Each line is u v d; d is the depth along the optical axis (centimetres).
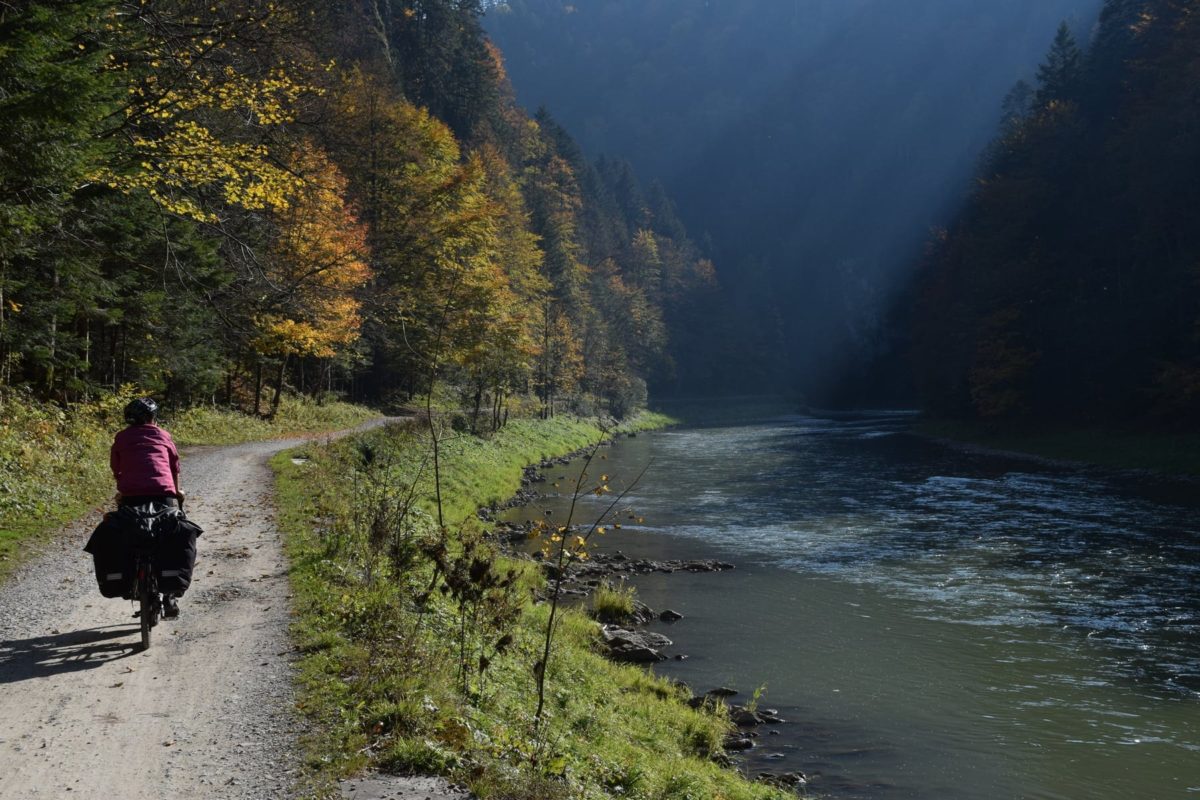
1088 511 2922
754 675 1352
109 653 752
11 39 1152
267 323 3195
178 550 782
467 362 4553
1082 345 5541
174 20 1578
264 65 1684
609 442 6675
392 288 4488
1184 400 4466
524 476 3959
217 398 3962
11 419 1781
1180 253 5006
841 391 14500
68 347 2328
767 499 3388
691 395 14600
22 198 1408
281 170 1695
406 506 1221
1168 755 1054
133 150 1504
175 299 2728
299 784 511
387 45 8019
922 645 1504
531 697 852
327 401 4938
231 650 765
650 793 738
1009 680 1323
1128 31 6688
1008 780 986
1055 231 6319
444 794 515
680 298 15588
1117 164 5659
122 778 514
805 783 973
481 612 941
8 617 852
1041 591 1875
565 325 7869
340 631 820
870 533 2620
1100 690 1279
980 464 4600
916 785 973
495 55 12475
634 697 1116
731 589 1927
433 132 5566
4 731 579
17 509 1316
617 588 1919
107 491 1623
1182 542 2345
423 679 703
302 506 1562
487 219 5078
